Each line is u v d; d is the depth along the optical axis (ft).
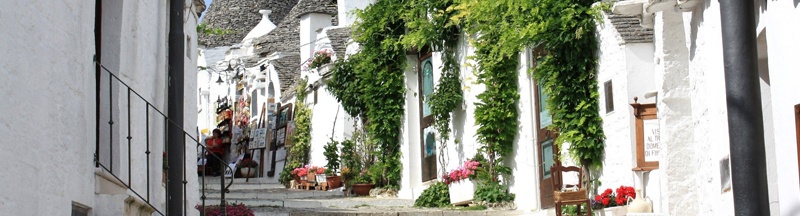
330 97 73.46
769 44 23.20
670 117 34.17
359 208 54.08
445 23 57.21
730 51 21.71
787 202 22.27
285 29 101.09
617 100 41.45
